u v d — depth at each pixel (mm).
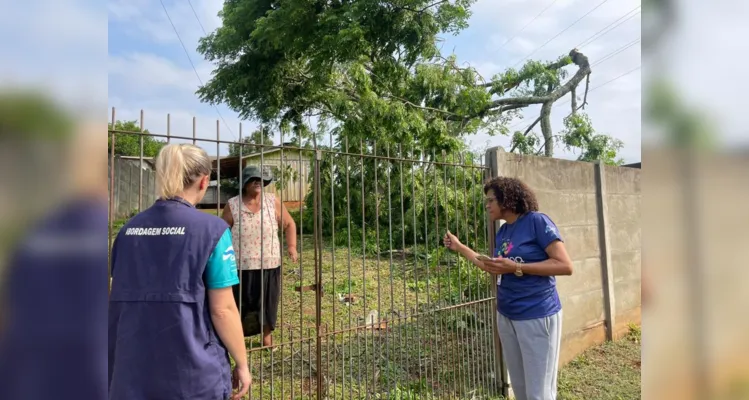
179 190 1808
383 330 4801
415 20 11273
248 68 14602
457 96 11742
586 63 14867
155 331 1638
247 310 3988
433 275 6543
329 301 6109
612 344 4855
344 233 9023
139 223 1751
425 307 3943
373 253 8844
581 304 4625
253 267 3914
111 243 1920
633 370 4211
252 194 3932
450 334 4289
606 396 3723
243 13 13969
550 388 2717
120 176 2844
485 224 3975
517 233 2852
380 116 10180
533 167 4141
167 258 1685
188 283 1676
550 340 2701
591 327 4754
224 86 15188
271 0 13750
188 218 1743
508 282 2826
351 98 12156
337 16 11578
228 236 1819
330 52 11539
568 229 4520
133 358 1625
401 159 3236
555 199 4371
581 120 15023
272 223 4078
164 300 1647
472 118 12406
